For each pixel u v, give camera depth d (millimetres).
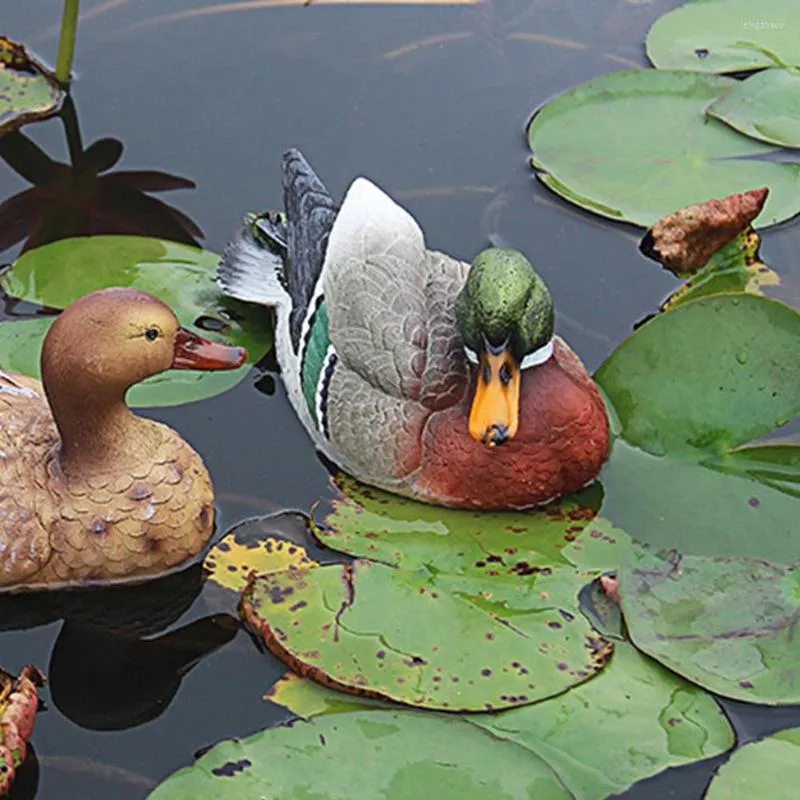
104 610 1935
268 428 2055
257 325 2123
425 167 2254
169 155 2270
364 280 1997
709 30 2355
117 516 1927
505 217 2205
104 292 1917
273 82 2334
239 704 1860
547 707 1822
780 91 2275
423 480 1975
